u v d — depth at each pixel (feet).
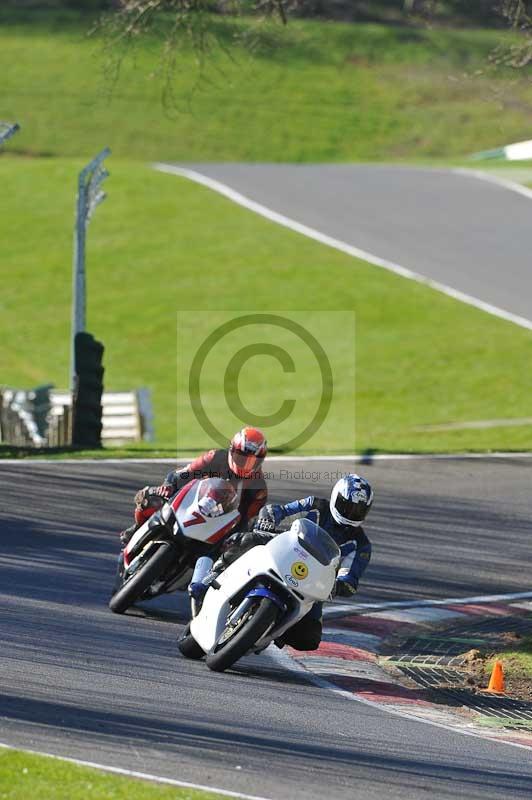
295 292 464.24
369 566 148.87
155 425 340.39
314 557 97.45
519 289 460.14
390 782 75.00
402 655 115.44
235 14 177.37
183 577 114.52
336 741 83.71
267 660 108.06
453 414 339.36
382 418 338.54
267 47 182.09
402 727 90.58
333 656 111.96
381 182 632.79
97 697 87.56
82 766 69.97
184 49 185.37
